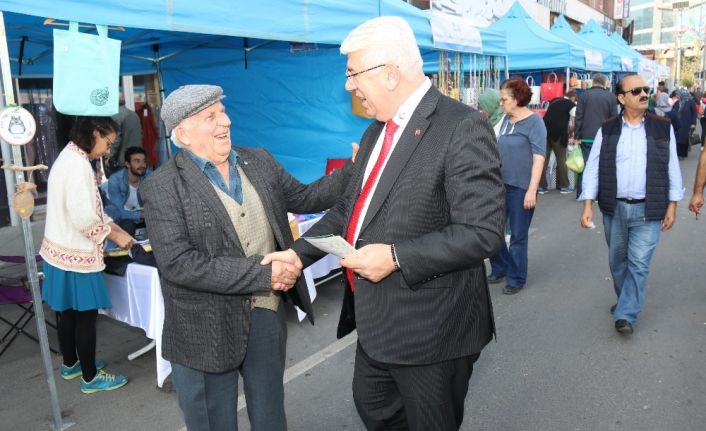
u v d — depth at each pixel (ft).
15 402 11.94
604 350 13.10
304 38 14.75
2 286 14.76
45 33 17.01
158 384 11.94
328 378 12.48
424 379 6.25
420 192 5.84
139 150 17.38
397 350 6.15
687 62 207.92
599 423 10.19
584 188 14.33
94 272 11.48
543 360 12.70
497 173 5.77
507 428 10.17
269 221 7.73
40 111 29.78
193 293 7.11
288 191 8.27
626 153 13.29
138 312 12.32
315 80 20.94
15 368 13.58
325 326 15.42
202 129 7.04
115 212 16.40
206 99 6.98
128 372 13.26
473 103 25.17
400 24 6.16
